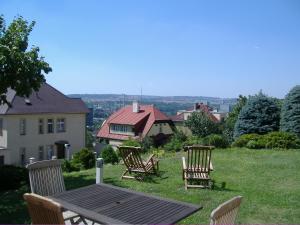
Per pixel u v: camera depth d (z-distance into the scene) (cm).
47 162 564
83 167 1709
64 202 447
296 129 1945
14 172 1006
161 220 383
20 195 866
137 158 1027
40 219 361
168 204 438
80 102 3675
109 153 1823
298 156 1450
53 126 3378
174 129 4662
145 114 4575
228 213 330
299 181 995
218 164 1269
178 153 1666
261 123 2077
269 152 1581
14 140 3081
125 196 471
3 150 2983
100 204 438
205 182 946
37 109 3228
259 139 1753
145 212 408
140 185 945
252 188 907
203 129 3133
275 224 645
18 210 716
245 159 1382
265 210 723
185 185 902
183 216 397
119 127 4647
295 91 1973
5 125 3038
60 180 578
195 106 5697
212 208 732
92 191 496
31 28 1198
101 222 382
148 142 2969
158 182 980
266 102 2094
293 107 1959
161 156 1566
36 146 3244
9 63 1100
